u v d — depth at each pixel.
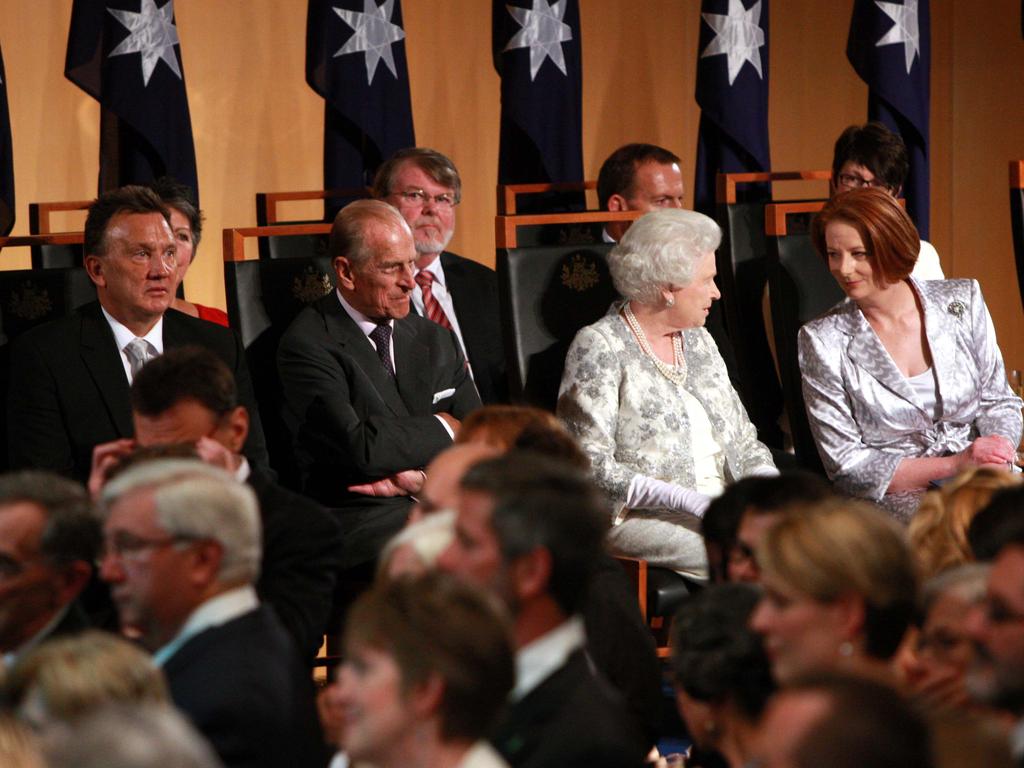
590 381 15.29
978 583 7.19
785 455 17.45
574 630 7.30
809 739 4.37
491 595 6.46
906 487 15.95
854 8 22.45
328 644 14.76
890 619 6.88
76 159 23.09
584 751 6.93
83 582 9.09
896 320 16.52
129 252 14.11
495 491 7.22
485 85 26.89
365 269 15.46
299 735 8.04
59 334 14.18
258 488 10.61
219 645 8.08
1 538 8.84
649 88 28.52
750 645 7.16
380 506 14.98
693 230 15.38
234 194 24.73
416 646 5.80
